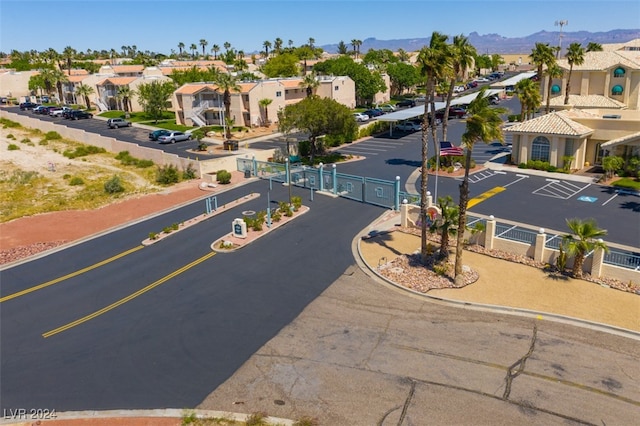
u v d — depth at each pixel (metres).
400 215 33.97
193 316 22.33
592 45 70.38
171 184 47.72
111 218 37.75
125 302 24.03
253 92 74.19
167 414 16.11
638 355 18.08
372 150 59.12
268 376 17.77
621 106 57.00
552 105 59.28
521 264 25.77
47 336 21.30
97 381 18.02
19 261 29.75
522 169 46.62
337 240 30.62
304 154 56.88
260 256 28.75
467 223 29.97
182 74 95.88
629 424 14.86
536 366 17.64
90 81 106.31
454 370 17.59
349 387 16.94
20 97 121.81
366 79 93.75
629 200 36.38
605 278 23.66
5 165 57.28
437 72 23.48
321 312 22.12
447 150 47.75
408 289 23.66
